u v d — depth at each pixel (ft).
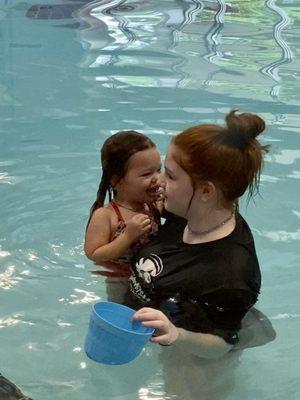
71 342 8.79
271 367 8.59
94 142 12.56
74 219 10.70
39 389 8.23
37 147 12.45
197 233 8.39
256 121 8.27
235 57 16.79
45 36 18.07
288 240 10.46
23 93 14.49
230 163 8.02
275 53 17.21
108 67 15.89
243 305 8.25
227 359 8.45
